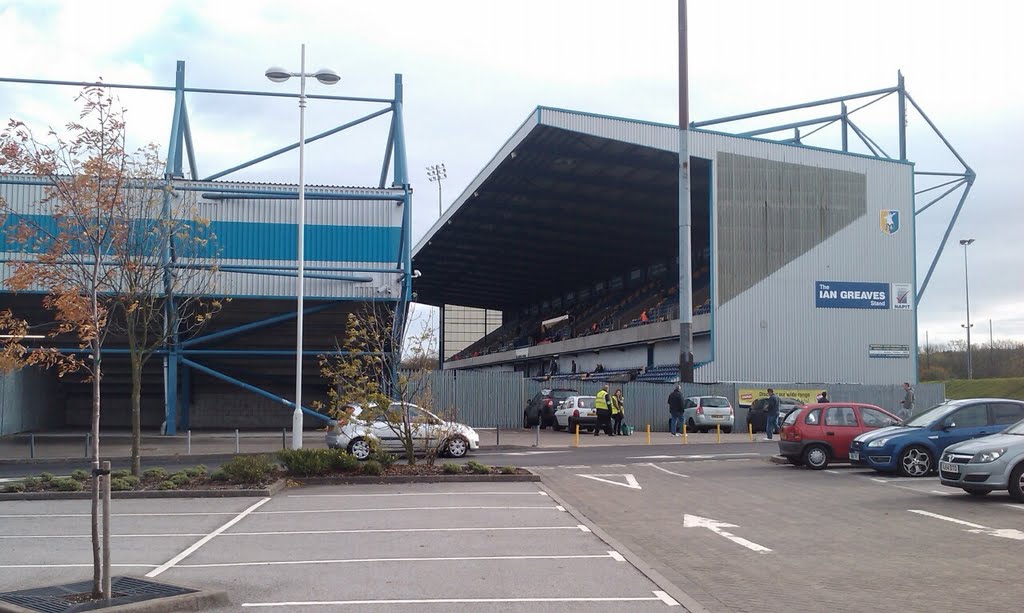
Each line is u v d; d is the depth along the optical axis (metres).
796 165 42.84
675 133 39.25
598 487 16.97
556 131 37.69
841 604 7.76
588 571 9.23
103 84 12.63
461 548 10.62
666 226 54.44
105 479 7.68
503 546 10.73
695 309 45.38
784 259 42.28
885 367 43.00
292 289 30.11
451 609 7.67
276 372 36.88
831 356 42.41
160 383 37.75
